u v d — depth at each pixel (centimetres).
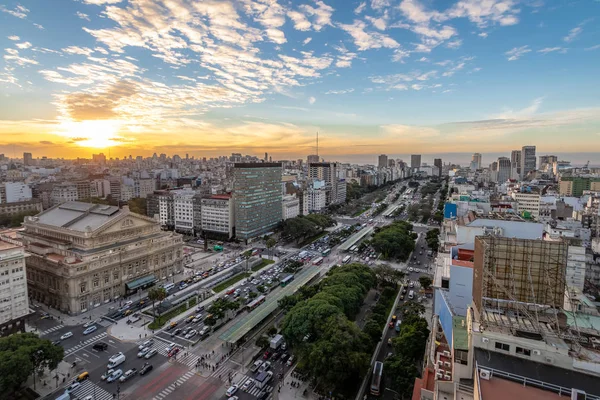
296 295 15600
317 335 11906
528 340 6088
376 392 10469
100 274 16750
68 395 10262
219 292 18288
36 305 16638
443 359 8069
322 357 10319
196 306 16625
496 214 17175
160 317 15362
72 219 19000
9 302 12950
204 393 10719
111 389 10812
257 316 14512
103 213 18838
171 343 13450
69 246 17275
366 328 13162
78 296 15712
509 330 6519
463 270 10538
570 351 5866
